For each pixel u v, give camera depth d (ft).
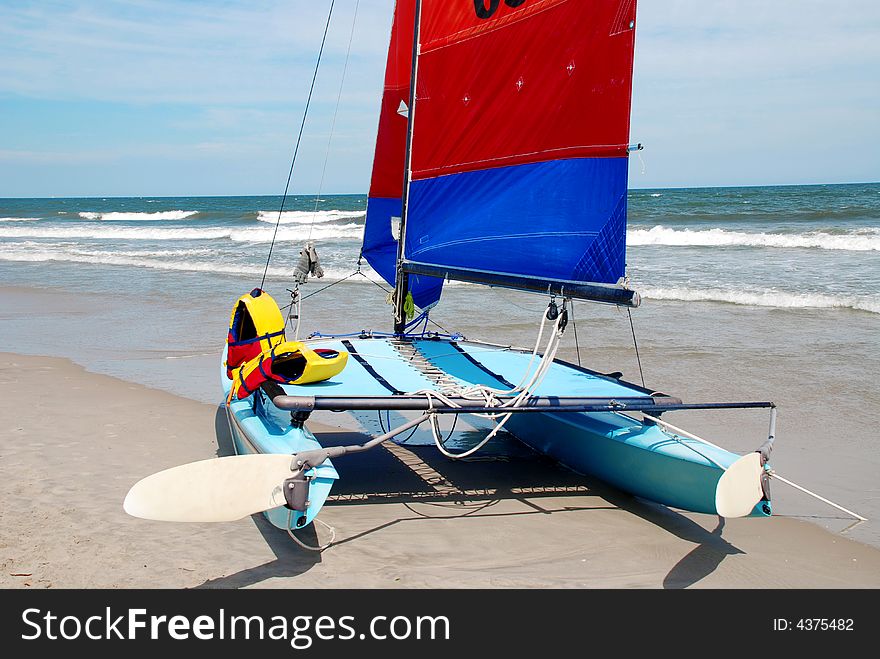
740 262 57.16
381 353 19.40
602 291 14.16
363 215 138.41
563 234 15.35
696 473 14.12
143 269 61.87
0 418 21.24
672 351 30.55
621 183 14.14
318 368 15.38
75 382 25.77
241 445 15.96
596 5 14.32
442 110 18.26
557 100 15.24
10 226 131.13
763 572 13.17
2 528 13.93
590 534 14.60
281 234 100.94
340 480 17.60
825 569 13.33
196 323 37.32
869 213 95.55
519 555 13.62
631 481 15.76
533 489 17.12
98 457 18.04
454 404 14.08
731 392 24.56
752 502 12.84
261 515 15.08
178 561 12.96
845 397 23.86
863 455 19.01
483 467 18.63
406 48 21.66
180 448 18.88
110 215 160.25
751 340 32.48
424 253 19.51
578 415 16.99
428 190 19.12
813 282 46.19
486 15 16.69
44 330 36.14
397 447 20.24
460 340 21.59
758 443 19.94
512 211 16.53
